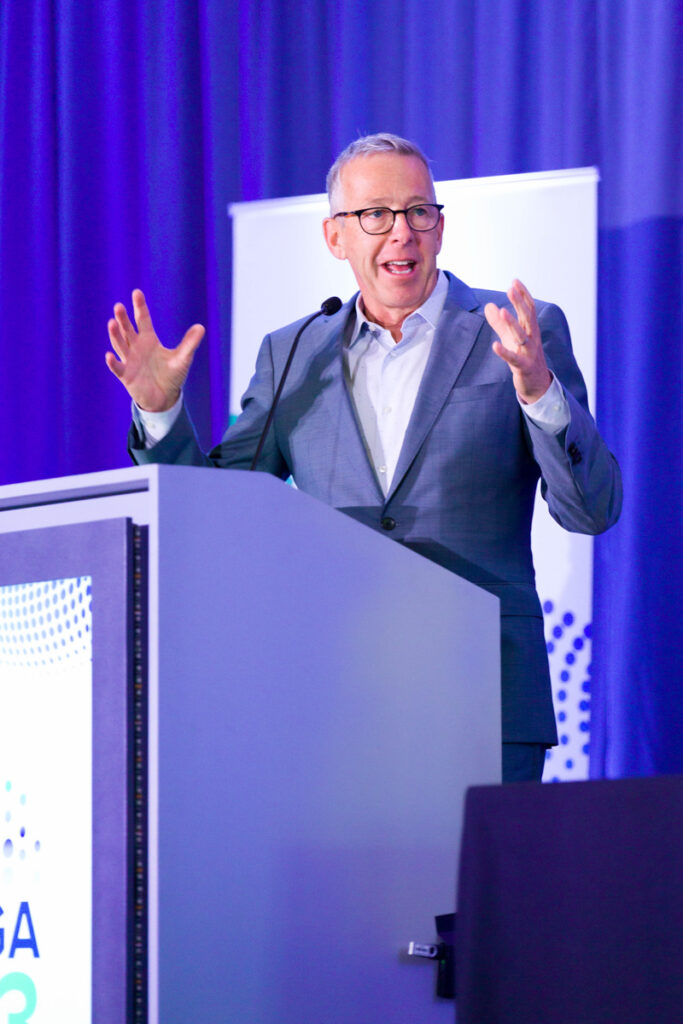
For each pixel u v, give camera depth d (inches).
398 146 161.0
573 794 85.9
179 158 252.8
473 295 162.2
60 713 87.4
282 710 94.7
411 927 104.8
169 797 84.9
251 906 89.7
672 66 221.1
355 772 100.8
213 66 249.6
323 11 246.5
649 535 216.8
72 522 94.1
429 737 109.9
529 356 128.3
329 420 155.1
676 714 214.4
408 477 146.7
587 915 83.5
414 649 109.3
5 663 90.1
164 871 83.7
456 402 149.3
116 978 81.7
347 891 98.3
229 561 91.7
